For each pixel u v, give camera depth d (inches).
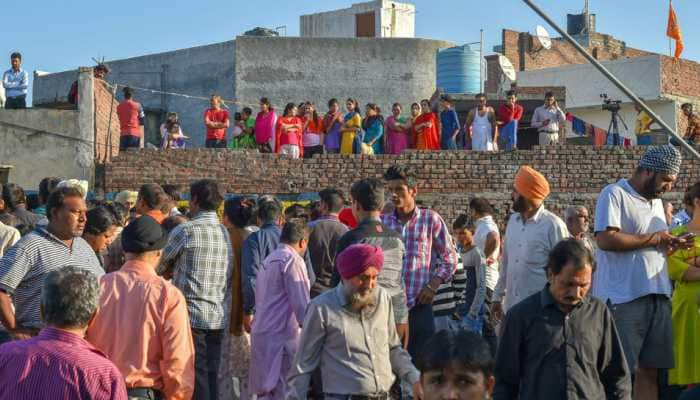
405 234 333.4
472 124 844.0
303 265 325.1
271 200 353.1
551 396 214.2
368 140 844.0
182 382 233.0
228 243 319.9
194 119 1250.6
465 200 796.0
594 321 217.9
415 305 331.6
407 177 333.4
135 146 844.0
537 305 218.7
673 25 1263.5
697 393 164.7
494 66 1401.3
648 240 289.4
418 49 1251.2
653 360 291.6
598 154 801.6
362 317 244.2
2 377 181.5
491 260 459.2
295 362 244.5
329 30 1445.6
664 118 1286.9
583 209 400.5
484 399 162.9
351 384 241.0
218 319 312.8
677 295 299.4
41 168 804.6
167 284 237.0
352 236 295.1
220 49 1242.6
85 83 812.0
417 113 848.9
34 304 257.4
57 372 181.3
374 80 1245.1
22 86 821.9
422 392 166.1
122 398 185.9
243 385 361.1
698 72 1325.0
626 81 1305.4
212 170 803.4
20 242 257.9
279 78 1235.2
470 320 431.5
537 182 311.1
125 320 231.6
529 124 916.6
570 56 1529.3
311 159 803.4
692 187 309.7
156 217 362.0
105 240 293.9
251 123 887.1
